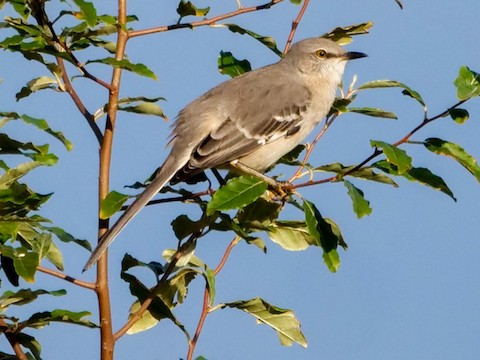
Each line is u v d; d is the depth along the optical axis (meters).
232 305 8.08
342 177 7.97
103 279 7.50
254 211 8.42
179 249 8.27
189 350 7.81
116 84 7.94
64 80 8.14
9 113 8.02
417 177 7.96
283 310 8.12
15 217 7.50
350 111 9.15
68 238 7.81
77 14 7.73
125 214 8.47
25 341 7.75
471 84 7.66
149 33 8.40
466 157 7.84
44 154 7.89
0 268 8.30
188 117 10.63
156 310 8.09
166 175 9.91
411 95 8.10
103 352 7.45
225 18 8.91
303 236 8.58
